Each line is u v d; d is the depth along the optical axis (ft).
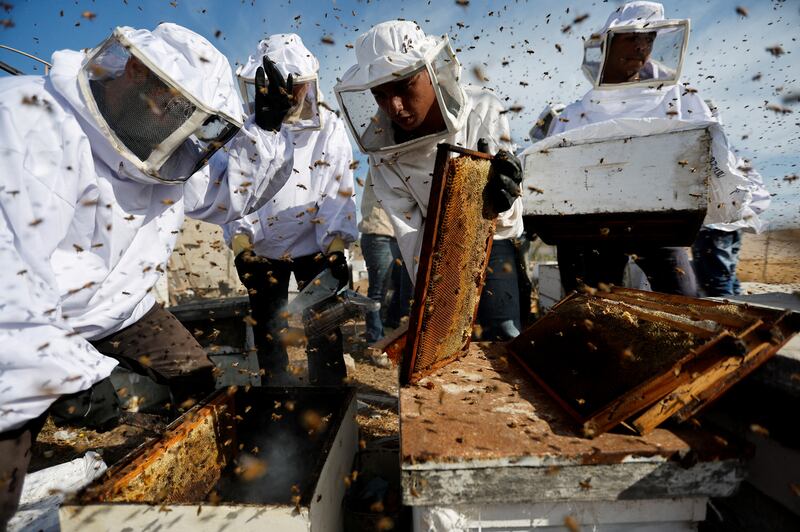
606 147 6.66
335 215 9.46
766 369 3.94
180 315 10.90
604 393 3.94
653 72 8.75
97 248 5.84
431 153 7.13
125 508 3.72
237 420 6.67
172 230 7.00
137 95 4.95
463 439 3.73
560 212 7.08
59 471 6.74
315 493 3.96
